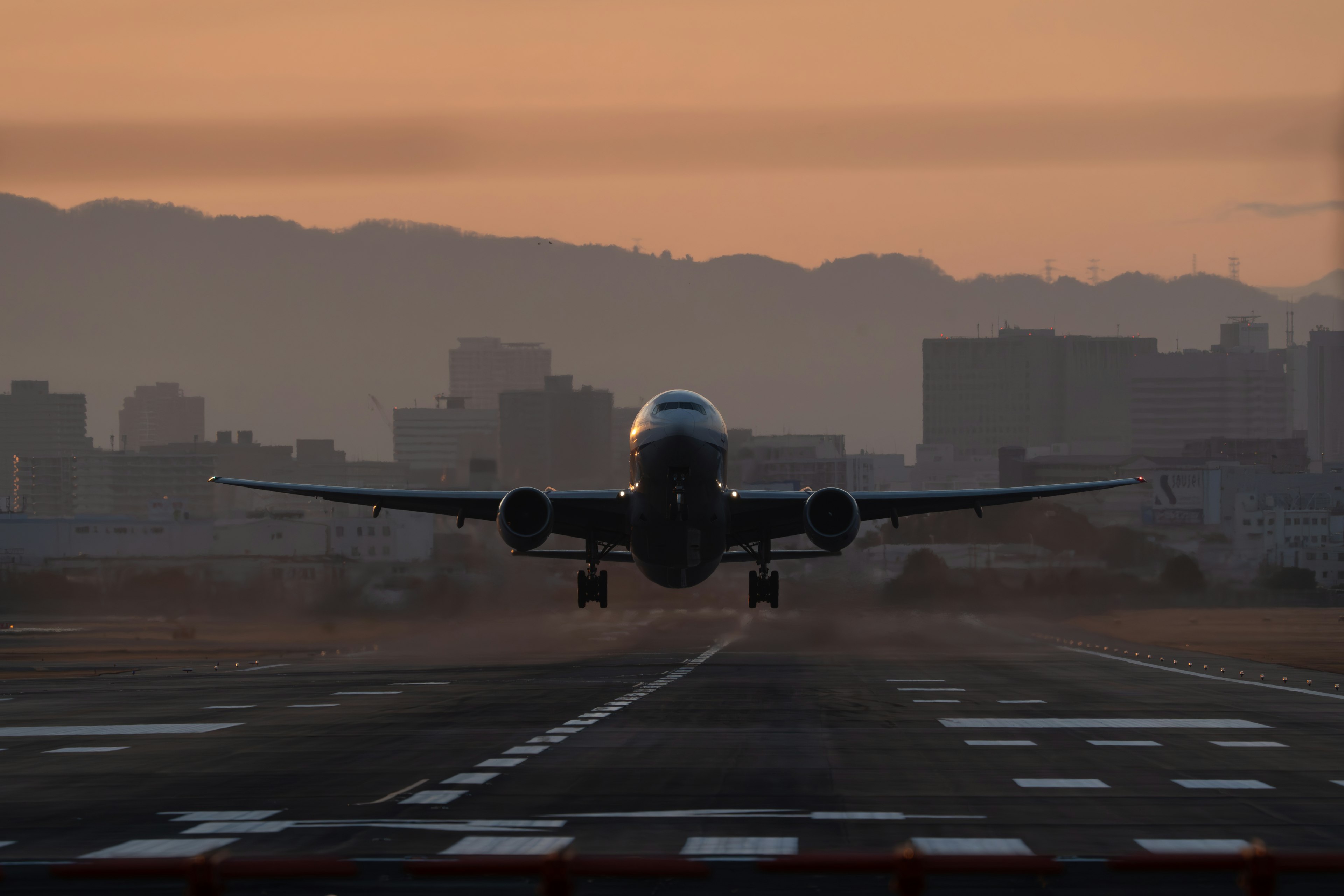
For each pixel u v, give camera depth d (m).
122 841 57.56
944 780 74.06
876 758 83.19
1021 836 58.12
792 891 48.34
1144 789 71.00
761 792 70.00
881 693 136.62
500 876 35.41
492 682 158.88
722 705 122.50
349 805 66.00
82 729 104.75
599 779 74.25
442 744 91.06
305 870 35.72
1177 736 96.19
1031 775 75.94
